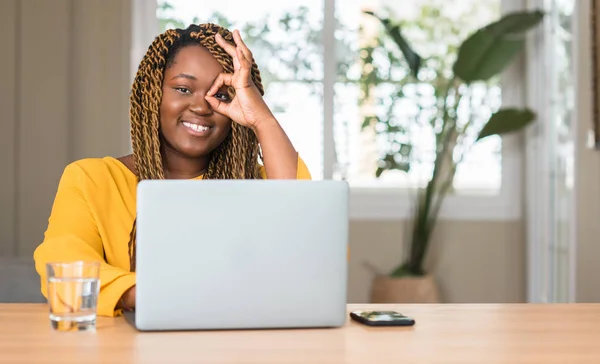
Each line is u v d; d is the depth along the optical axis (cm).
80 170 167
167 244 122
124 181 173
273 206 124
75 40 455
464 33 480
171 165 187
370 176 477
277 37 470
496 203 481
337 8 474
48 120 453
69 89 454
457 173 479
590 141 380
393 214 476
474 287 481
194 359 104
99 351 108
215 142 182
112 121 456
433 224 450
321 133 471
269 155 177
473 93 478
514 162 480
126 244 165
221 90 182
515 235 482
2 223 451
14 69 450
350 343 116
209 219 123
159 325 123
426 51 479
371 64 475
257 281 125
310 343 116
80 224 162
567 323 136
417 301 435
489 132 439
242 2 468
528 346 115
